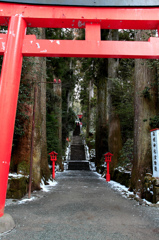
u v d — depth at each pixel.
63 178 9.58
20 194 4.64
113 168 9.35
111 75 10.48
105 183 7.75
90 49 3.27
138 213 3.54
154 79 5.64
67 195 5.13
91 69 14.15
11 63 3.10
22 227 2.79
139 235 2.56
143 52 3.27
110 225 2.92
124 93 8.86
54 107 12.63
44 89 8.66
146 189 4.51
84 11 3.42
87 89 23.47
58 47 3.26
